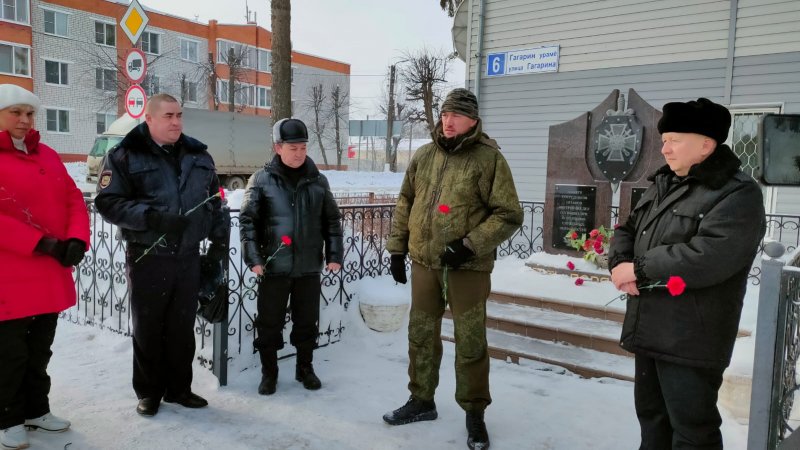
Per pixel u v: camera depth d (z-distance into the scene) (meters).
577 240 6.20
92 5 33.00
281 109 8.67
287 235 3.55
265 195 3.57
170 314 3.26
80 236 2.88
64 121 32.31
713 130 2.02
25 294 2.72
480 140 3.08
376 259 5.47
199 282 3.38
